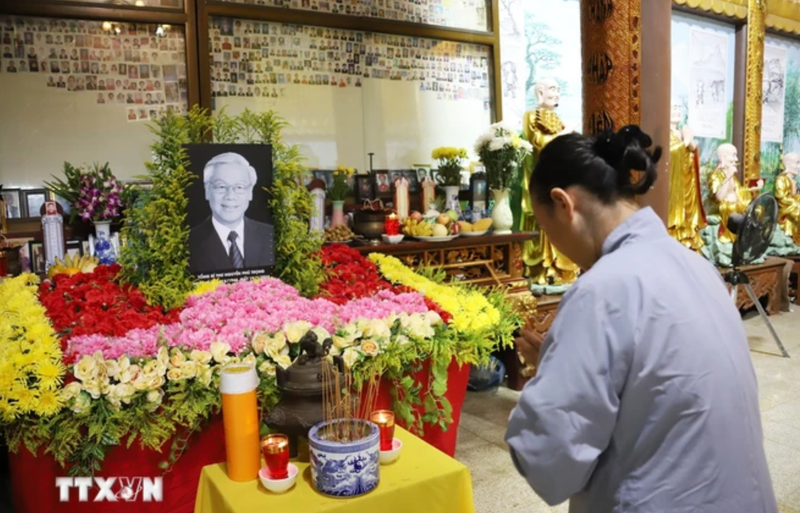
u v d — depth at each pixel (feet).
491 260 13.56
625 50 11.83
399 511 5.24
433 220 13.12
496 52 16.16
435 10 15.29
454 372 8.67
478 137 14.62
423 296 8.99
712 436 3.68
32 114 11.30
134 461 6.75
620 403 3.81
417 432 8.12
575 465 3.76
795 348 17.11
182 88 12.34
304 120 13.69
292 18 13.30
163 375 6.59
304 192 8.84
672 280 3.87
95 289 8.07
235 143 8.36
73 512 6.66
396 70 14.85
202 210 8.14
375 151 14.61
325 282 9.14
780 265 21.56
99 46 11.73
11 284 8.67
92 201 10.58
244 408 5.40
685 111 21.62
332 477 5.07
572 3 18.08
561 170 4.25
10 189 11.12
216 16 12.69
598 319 3.77
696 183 19.45
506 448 10.80
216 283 8.14
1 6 10.91
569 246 4.42
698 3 21.11
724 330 3.90
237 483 5.40
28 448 6.22
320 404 5.76
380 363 7.41
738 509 3.69
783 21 24.57
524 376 13.83
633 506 3.82
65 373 6.37
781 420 12.03
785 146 25.86
